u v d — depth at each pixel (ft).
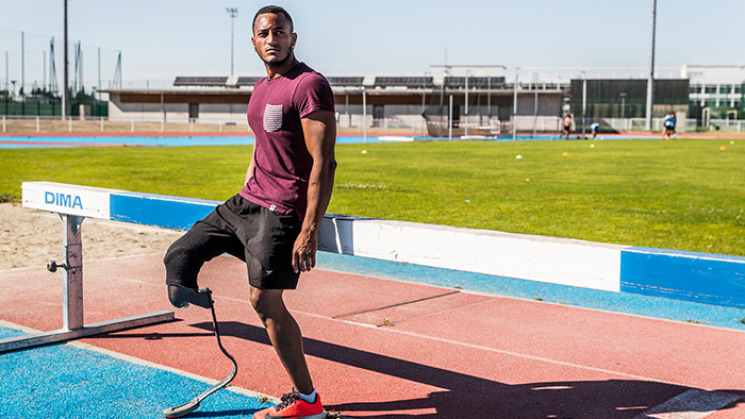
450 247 10.16
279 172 10.16
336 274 22.25
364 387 12.68
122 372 13.12
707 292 8.29
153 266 23.13
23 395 11.93
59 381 12.62
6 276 21.43
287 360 10.58
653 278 8.66
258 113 10.13
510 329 16.39
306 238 9.68
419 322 16.94
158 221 13.14
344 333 16.02
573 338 15.71
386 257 10.73
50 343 14.89
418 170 62.80
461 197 41.78
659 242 27.25
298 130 9.89
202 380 12.72
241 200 10.56
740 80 218.79
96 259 24.31
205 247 10.57
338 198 40.57
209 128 187.11
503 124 195.31
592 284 9.12
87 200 14.32
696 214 35.12
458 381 13.01
